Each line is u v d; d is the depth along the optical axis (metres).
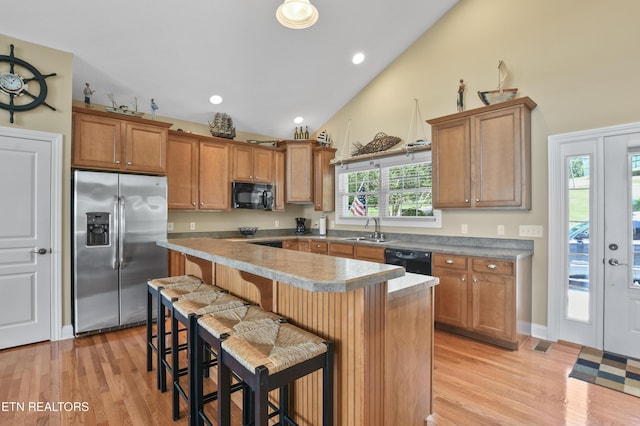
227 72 3.83
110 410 1.93
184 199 4.13
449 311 3.09
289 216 5.62
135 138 3.51
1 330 2.77
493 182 3.06
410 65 4.11
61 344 2.91
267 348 1.30
